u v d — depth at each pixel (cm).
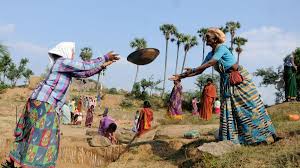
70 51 492
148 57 586
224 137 641
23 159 443
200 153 624
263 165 528
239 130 637
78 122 2222
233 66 634
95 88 5241
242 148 611
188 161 638
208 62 631
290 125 777
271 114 1205
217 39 648
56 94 471
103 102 4453
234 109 635
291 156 532
